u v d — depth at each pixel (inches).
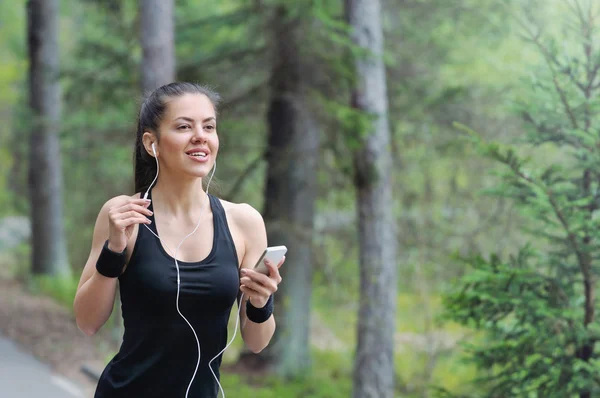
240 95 439.5
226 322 107.8
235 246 108.3
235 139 462.0
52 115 685.9
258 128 476.1
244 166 494.3
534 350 216.5
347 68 373.4
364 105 374.9
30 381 365.1
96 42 466.9
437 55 472.4
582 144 218.7
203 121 105.5
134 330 104.2
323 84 419.2
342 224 485.4
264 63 431.2
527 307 214.5
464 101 441.1
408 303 520.1
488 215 477.1
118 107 466.3
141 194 108.1
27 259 866.8
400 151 485.7
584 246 210.5
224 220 108.8
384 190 380.5
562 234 234.5
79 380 382.6
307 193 468.4
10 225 1038.4
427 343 466.3
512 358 225.5
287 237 469.4
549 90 219.0
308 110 417.4
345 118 359.9
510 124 429.4
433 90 455.2
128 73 452.8
